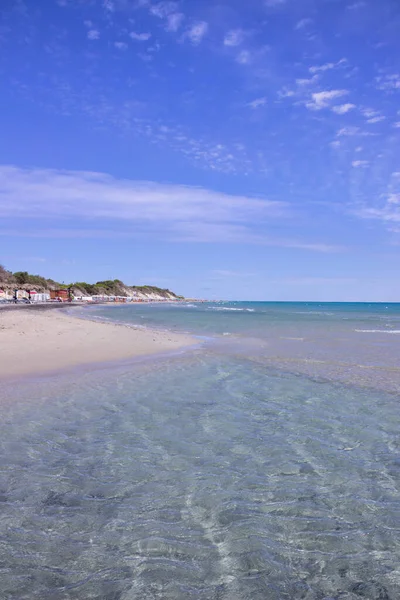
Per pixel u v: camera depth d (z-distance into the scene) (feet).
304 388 33.53
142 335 74.74
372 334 91.15
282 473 17.35
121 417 24.57
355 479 16.85
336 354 55.31
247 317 172.96
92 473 16.94
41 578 10.61
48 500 14.62
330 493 15.64
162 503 14.64
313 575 11.00
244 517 13.82
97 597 9.99
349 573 11.09
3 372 36.96
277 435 22.04
